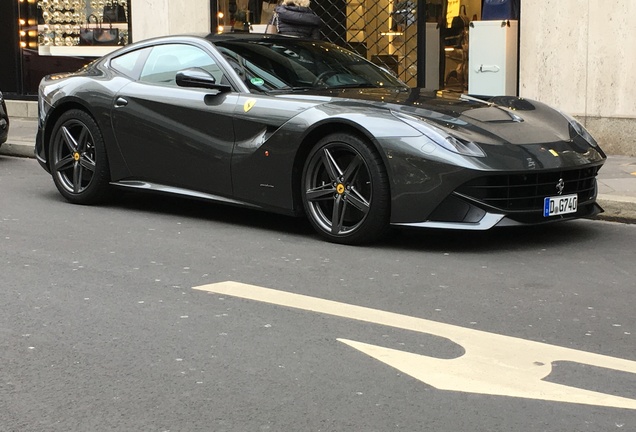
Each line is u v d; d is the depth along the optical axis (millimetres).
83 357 4094
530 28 10469
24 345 4258
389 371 3902
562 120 6688
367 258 5934
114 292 5121
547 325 4555
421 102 6527
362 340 4297
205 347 4207
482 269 5676
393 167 5918
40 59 14883
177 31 13156
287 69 7098
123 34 14117
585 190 6422
